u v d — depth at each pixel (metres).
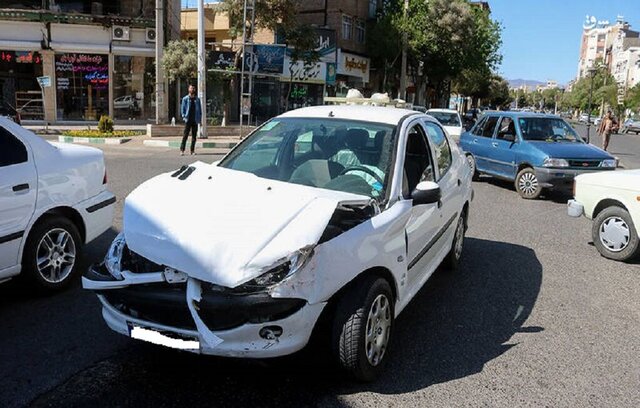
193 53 22.67
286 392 3.57
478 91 70.56
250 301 3.18
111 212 5.97
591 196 7.41
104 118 20.92
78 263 5.39
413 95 42.78
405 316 4.99
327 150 4.68
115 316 3.55
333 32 31.02
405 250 4.11
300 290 3.26
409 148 4.93
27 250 4.87
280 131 5.02
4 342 4.15
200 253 3.29
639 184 6.84
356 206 3.80
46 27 24.64
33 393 3.47
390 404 3.48
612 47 134.25
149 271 3.43
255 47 27.66
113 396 3.46
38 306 4.86
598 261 7.05
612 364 4.18
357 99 10.65
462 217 6.41
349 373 3.60
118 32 25.52
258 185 3.98
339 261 3.43
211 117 27.00
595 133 51.69
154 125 20.80
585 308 5.35
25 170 4.84
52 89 25.25
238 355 3.27
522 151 11.73
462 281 6.02
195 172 4.35
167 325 3.36
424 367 4.01
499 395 3.66
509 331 4.73
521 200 11.52
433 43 34.62
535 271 6.50
